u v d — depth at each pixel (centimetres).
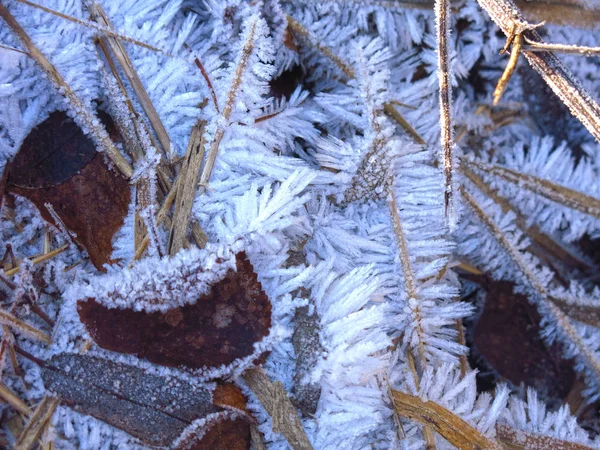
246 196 19
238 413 18
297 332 19
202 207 19
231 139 19
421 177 20
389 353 19
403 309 20
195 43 20
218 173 19
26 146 19
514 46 17
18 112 19
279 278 19
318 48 21
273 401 18
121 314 18
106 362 18
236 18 20
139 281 18
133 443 18
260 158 19
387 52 21
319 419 18
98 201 19
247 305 18
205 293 18
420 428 19
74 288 18
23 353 18
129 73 20
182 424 18
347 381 18
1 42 19
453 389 19
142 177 19
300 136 21
